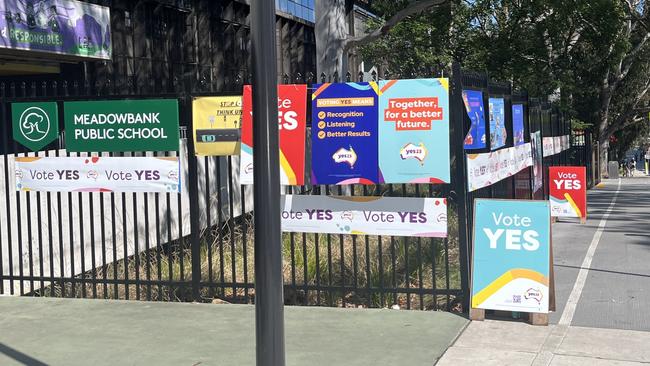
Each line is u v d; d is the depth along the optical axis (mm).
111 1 22844
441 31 23344
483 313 7289
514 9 24297
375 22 24500
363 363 6086
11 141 10242
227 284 8359
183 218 12250
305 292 8164
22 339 6984
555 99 26969
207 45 28031
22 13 18000
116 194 10844
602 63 33125
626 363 5930
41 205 9617
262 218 4453
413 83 7539
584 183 15180
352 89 7691
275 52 4449
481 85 9242
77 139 8508
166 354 6461
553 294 7184
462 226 7590
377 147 7660
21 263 8820
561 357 6117
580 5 21688
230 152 8156
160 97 8273
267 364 4484
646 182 33750
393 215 7699
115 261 8656
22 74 21812
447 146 7477
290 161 7863
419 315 7523
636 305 7910
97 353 6527
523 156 13820
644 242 12430
